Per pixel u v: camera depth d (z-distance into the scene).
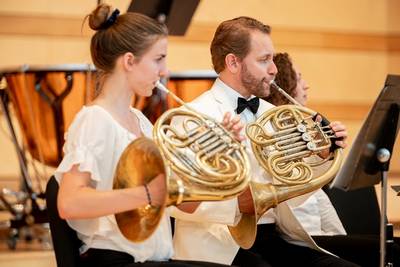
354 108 16.59
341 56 16.50
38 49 14.30
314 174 7.46
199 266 6.01
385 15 16.77
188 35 15.34
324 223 8.64
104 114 6.02
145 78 6.18
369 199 8.98
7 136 12.60
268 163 6.72
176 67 15.30
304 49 16.27
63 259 5.97
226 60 7.66
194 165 5.84
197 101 7.74
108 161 5.99
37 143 10.89
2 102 11.25
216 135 6.01
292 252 7.54
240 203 6.74
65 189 5.68
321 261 7.30
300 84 8.80
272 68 7.62
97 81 6.41
